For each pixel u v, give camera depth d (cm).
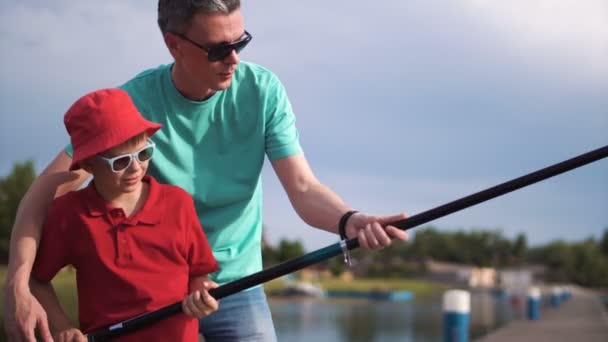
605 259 12150
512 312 2977
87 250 245
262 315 298
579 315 1438
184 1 255
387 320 2594
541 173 217
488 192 221
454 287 8650
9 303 237
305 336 1816
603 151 212
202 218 290
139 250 247
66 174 260
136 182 246
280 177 287
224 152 287
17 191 3512
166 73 284
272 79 291
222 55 260
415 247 10812
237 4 260
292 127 293
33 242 247
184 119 281
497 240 11600
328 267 8881
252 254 299
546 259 11975
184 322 251
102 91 250
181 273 252
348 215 248
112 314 246
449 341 671
